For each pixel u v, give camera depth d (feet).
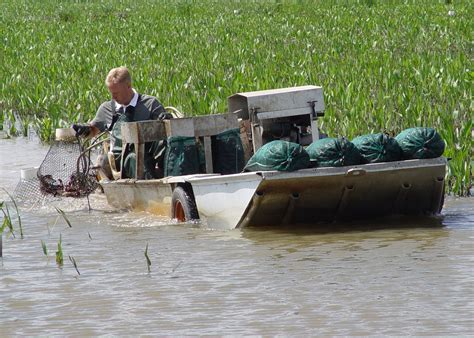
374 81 177.27
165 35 310.04
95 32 335.47
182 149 106.63
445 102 154.20
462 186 118.01
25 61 257.96
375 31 289.74
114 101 117.08
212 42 277.85
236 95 110.63
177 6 453.17
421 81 170.81
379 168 97.14
